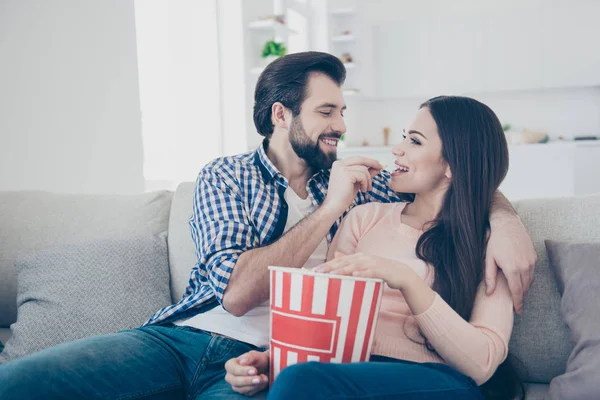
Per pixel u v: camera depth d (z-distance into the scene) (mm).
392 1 6641
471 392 1003
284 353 973
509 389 1269
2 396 1079
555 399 1183
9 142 3068
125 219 1829
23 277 1677
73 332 1564
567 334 1342
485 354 1098
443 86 6266
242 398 1068
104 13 3762
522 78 6047
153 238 1751
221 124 5066
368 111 6816
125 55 3953
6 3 3062
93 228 1824
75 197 1917
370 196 1544
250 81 5164
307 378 877
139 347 1253
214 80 5012
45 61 3307
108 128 3783
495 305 1190
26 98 3176
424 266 1272
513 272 1174
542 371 1360
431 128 1324
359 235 1381
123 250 1679
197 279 1429
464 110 1316
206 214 1404
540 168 5473
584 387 1140
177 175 4754
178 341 1300
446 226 1277
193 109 4875
